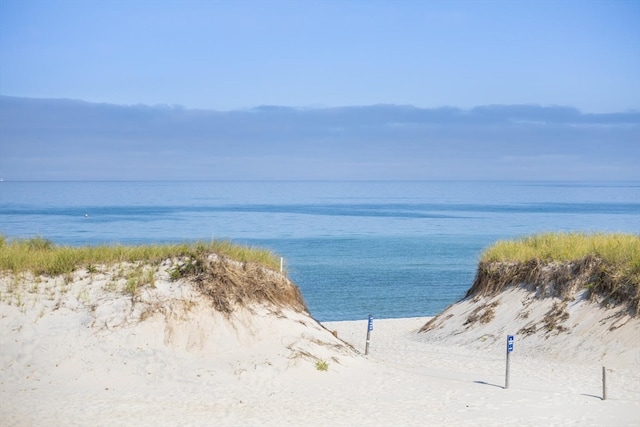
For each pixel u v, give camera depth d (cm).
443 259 7119
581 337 2547
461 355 2653
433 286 5434
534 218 12788
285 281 2494
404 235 9588
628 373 2236
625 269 2617
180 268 2353
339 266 6556
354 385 2064
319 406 1856
